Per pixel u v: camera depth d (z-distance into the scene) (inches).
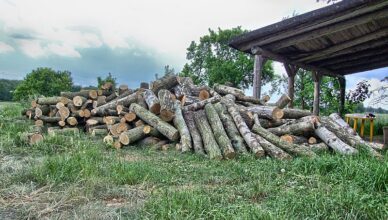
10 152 207.0
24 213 110.7
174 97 306.2
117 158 202.2
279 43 368.2
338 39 381.1
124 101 318.3
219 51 1234.6
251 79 1059.9
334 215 106.8
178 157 218.8
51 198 123.5
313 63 511.2
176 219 101.6
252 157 210.7
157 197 124.0
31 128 295.6
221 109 275.4
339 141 235.9
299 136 265.6
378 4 267.3
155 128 270.1
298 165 176.7
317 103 532.7
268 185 144.8
